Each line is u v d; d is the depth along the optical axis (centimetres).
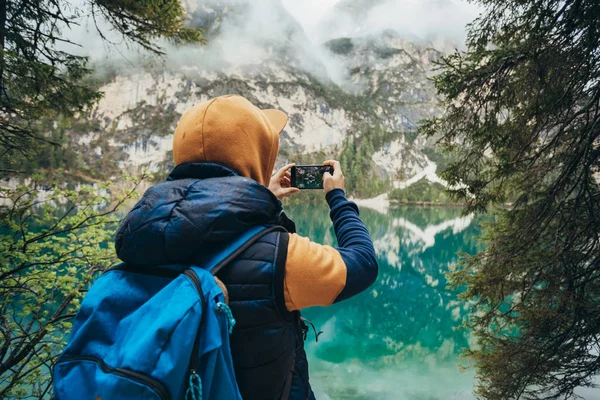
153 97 16262
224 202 66
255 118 81
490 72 328
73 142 14025
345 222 84
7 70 305
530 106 326
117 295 67
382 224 7944
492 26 337
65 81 376
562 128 312
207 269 66
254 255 67
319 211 10044
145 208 68
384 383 1155
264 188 73
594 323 318
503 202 383
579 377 349
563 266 326
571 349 339
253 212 68
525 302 359
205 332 60
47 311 300
